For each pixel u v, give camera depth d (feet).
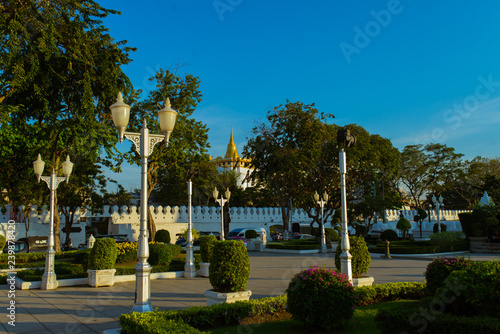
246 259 29.86
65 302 35.53
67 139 68.85
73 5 60.18
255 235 117.70
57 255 70.49
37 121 72.90
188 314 23.44
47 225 108.99
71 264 54.85
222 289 29.73
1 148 83.56
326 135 110.01
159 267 53.16
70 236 115.55
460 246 89.61
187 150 95.45
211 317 24.50
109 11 64.18
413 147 176.55
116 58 66.33
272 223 153.07
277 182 120.47
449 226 164.76
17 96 60.49
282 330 23.50
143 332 19.58
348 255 31.76
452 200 230.07
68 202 104.22
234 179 176.04
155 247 55.93
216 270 29.19
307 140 103.96
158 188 177.78
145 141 24.18
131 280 48.91
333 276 23.71
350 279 31.48
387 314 19.30
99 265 45.11
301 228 172.55
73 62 59.72
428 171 177.68
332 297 22.72
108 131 69.97
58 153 75.72
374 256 81.97
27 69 54.60
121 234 113.91
